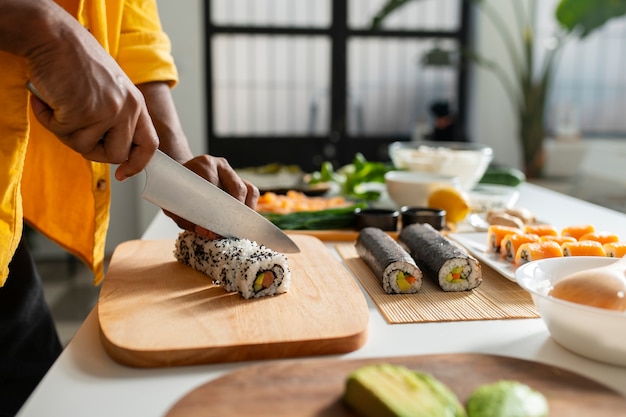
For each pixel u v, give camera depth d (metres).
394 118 4.23
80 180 1.10
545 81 3.67
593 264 0.77
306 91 4.13
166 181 0.91
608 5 3.29
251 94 4.11
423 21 4.11
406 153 1.78
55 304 2.88
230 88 4.09
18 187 0.83
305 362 0.60
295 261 1.01
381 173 1.80
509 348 0.71
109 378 0.64
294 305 0.79
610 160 3.42
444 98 4.24
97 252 1.14
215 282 0.89
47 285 3.17
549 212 1.51
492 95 4.08
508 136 4.12
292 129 4.17
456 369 0.59
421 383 0.52
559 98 4.25
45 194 1.14
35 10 0.65
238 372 0.58
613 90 4.24
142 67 1.12
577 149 3.88
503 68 4.07
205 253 0.92
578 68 4.21
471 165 1.68
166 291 0.85
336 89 4.13
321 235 1.27
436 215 1.25
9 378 1.08
